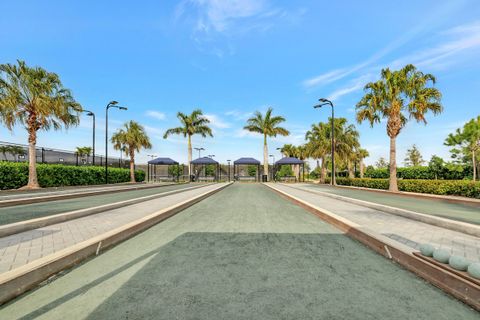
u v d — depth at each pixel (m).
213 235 5.20
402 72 17.36
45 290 2.74
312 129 34.41
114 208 8.23
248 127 39.31
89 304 2.44
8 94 15.81
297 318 2.19
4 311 2.32
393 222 5.88
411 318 2.20
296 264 3.53
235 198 13.25
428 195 12.99
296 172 46.75
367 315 2.25
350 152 31.86
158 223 6.46
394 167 17.34
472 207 8.95
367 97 18.58
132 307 2.38
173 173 47.41
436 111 16.72
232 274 3.17
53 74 17.98
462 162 21.06
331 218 6.52
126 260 3.69
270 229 5.77
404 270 3.33
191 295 2.62
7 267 3.06
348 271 3.28
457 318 2.21
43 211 7.54
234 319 2.17
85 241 4.05
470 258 3.43
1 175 15.22
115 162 32.84
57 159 23.44
